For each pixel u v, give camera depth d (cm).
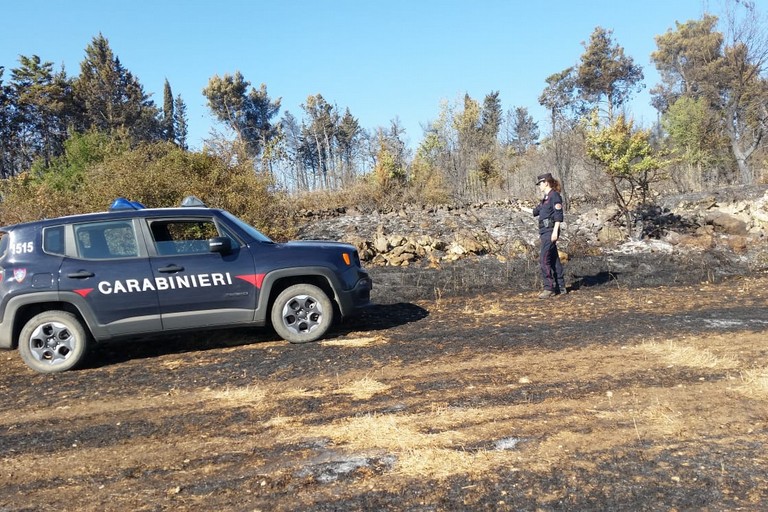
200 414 443
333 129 6525
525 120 5619
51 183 1566
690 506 286
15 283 591
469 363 542
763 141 2384
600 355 548
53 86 4797
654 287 926
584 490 304
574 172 1714
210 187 1166
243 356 610
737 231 1244
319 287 685
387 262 1116
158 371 572
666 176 1287
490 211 1589
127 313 609
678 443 354
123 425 428
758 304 765
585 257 1137
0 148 4609
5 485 340
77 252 612
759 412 397
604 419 396
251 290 643
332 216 1664
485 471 328
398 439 377
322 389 489
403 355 580
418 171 2380
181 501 312
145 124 5659
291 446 375
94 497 321
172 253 632
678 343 575
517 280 982
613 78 4453
